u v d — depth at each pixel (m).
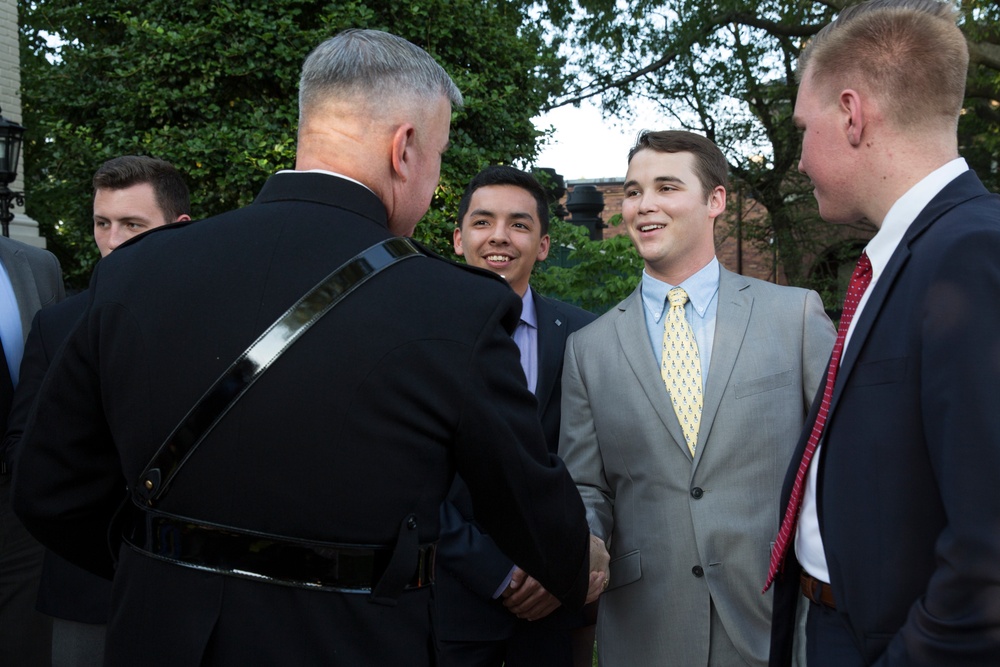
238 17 4.28
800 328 1.87
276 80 4.47
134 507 1.24
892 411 1.10
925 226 1.14
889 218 1.22
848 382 1.18
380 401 1.08
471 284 1.18
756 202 14.41
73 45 5.02
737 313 1.90
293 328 1.08
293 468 1.06
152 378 1.11
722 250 16.73
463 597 2.09
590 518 1.91
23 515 1.25
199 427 1.07
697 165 1.93
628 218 2.00
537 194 2.48
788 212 13.27
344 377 1.07
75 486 1.25
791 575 1.39
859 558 1.13
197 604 1.07
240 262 1.14
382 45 1.28
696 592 1.78
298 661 1.06
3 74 7.46
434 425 1.11
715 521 1.77
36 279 2.44
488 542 2.05
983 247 1.03
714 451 1.79
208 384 1.08
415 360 1.10
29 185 10.54
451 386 1.11
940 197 1.16
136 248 1.24
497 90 4.87
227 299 1.11
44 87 4.80
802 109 1.32
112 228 2.44
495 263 2.41
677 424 1.84
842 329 1.30
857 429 1.15
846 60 1.23
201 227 1.22
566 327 2.41
